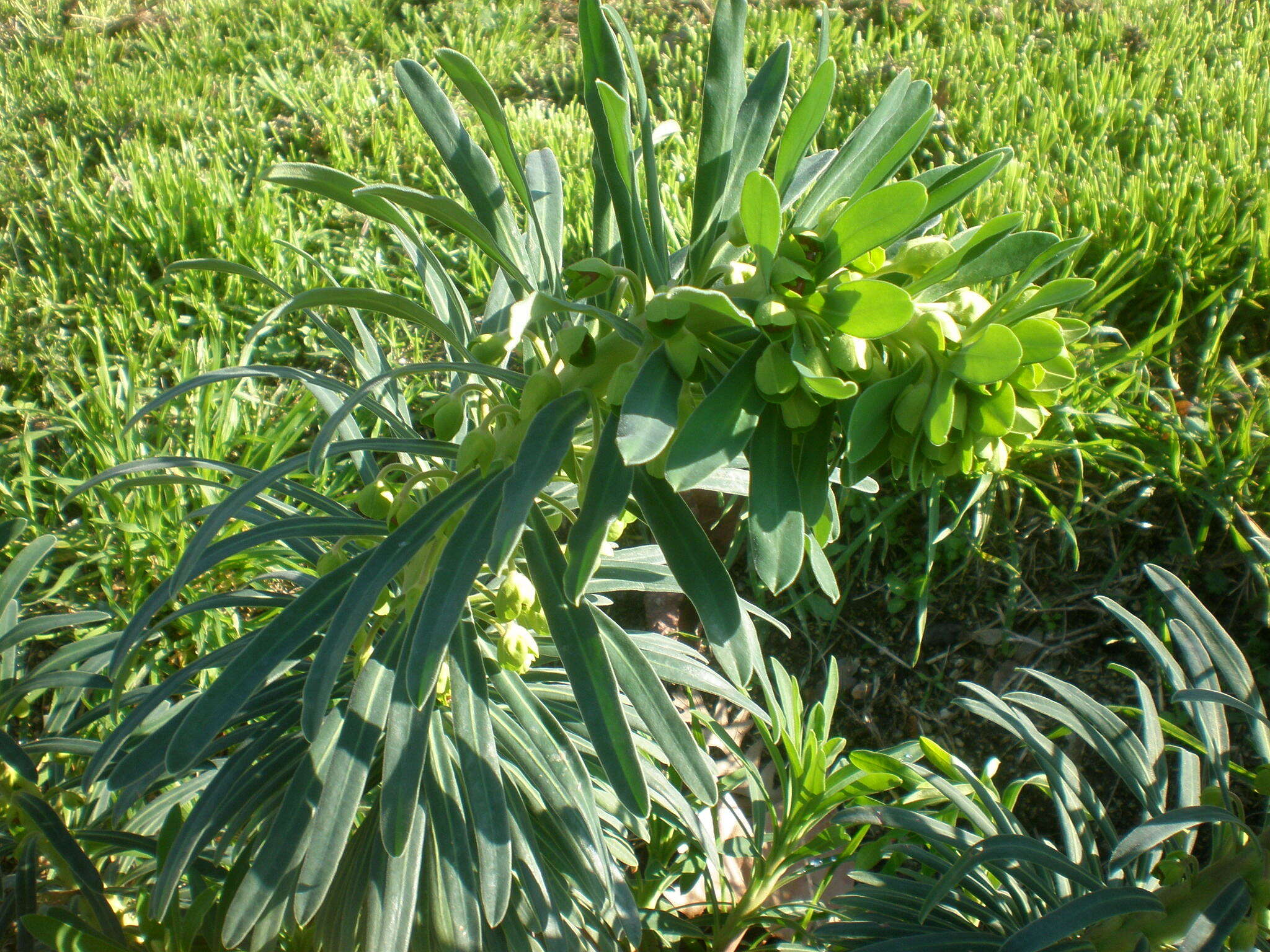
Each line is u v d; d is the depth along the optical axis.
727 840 2.37
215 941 1.81
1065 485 2.97
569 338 1.18
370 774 1.78
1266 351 3.21
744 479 1.69
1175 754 2.77
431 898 1.65
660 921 2.26
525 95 4.68
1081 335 1.13
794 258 1.08
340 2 5.25
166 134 4.46
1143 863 1.82
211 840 1.47
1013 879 1.89
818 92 1.09
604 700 1.22
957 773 1.95
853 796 2.08
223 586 2.89
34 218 3.89
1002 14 4.68
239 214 3.62
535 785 1.60
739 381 1.08
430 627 1.11
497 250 1.32
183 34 5.24
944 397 1.03
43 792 1.94
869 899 1.97
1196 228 3.21
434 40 4.97
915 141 1.11
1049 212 3.29
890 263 1.16
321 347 3.47
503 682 1.59
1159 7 4.71
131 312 3.45
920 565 2.97
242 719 1.66
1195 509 2.93
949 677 2.93
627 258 1.29
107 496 2.90
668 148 3.89
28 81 5.00
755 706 1.89
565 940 1.62
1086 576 2.96
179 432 3.07
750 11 4.75
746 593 3.09
